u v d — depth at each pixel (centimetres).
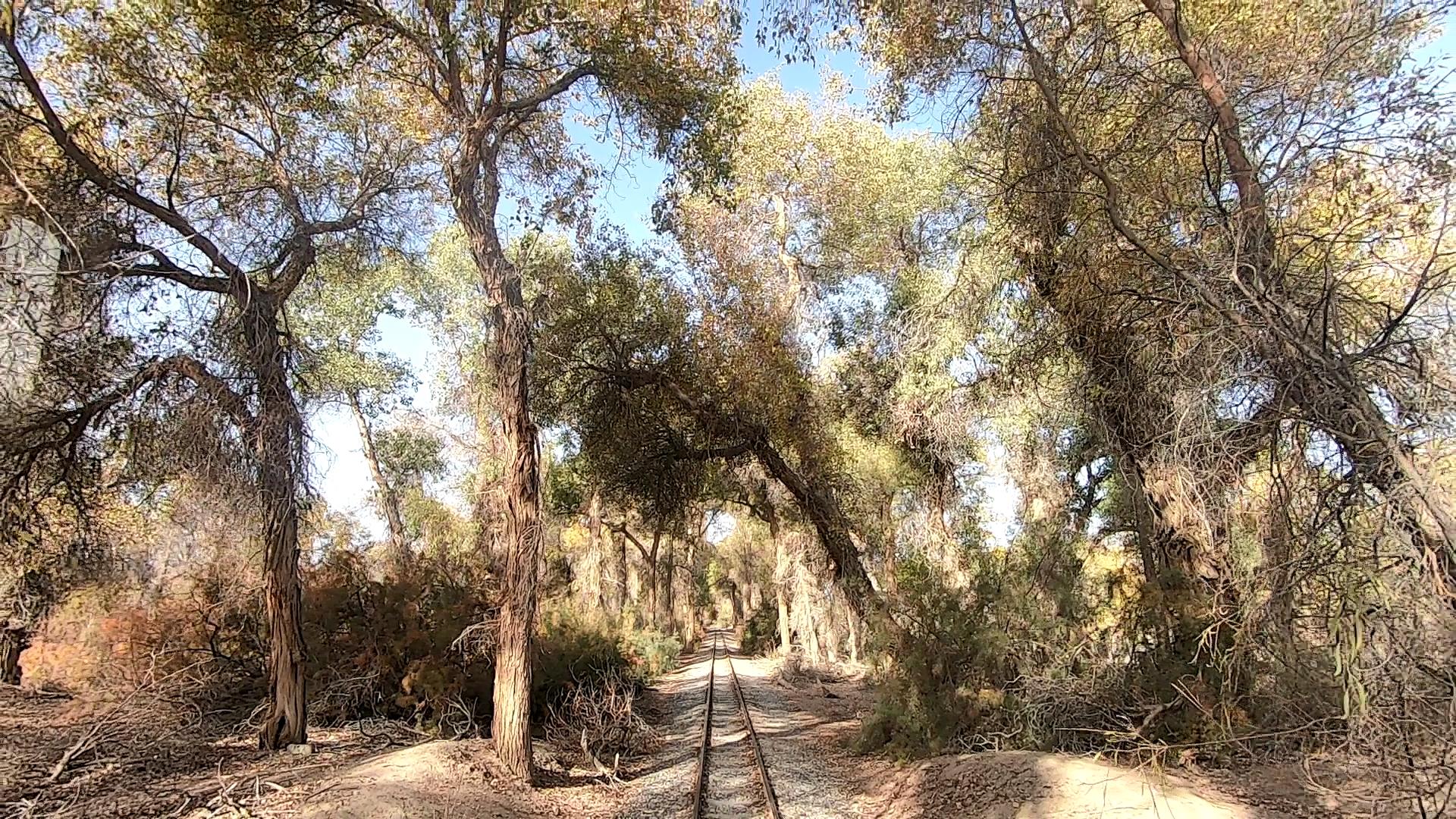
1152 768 903
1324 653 771
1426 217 739
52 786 936
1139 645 1132
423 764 997
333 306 2588
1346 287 711
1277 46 866
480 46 1186
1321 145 788
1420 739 573
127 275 1116
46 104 1005
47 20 1011
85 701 1148
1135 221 900
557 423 2081
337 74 1290
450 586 1570
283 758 1127
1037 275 1144
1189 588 1045
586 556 3075
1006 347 1465
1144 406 959
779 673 3050
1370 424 620
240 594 1469
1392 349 650
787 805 1078
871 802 1114
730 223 1991
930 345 1761
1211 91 801
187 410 1119
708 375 1914
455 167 1250
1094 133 975
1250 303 708
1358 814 703
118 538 1396
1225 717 906
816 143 2333
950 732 1245
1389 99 755
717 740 1642
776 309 2023
